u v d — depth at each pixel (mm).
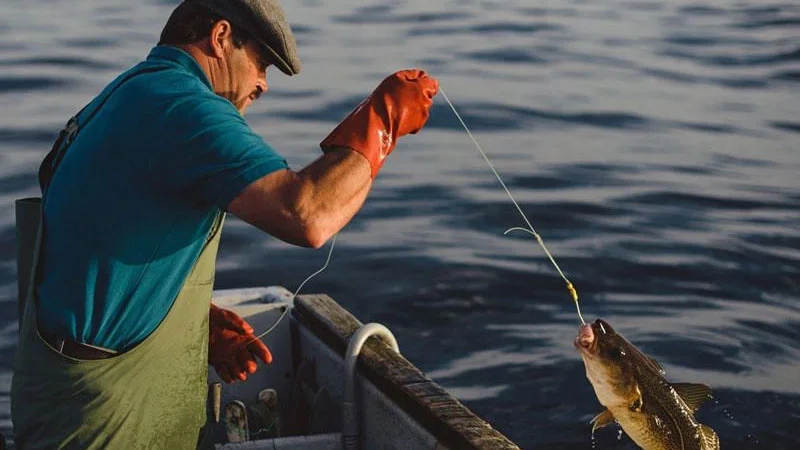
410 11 20172
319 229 2502
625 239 8930
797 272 8258
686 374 6605
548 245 8789
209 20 2734
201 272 2846
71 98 12945
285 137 11602
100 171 2582
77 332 2633
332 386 4273
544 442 5797
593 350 2703
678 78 15289
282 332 4680
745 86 14891
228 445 3771
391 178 10469
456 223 9297
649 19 19938
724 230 9172
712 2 21969
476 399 6273
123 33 17188
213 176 2498
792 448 5805
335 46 16641
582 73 15352
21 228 3047
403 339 7141
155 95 2566
